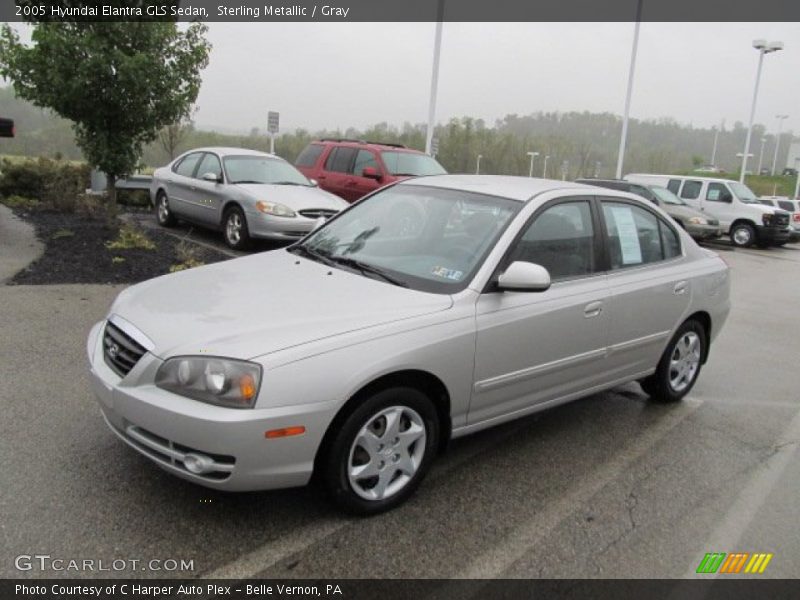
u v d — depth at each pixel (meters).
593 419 5.04
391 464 3.44
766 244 22.36
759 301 11.15
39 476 3.52
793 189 62.00
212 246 10.51
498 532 3.39
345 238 4.57
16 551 2.94
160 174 12.27
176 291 3.77
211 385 2.97
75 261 8.25
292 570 2.97
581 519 3.58
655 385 5.34
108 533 3.11
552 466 4.18
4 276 7.36
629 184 19.14
